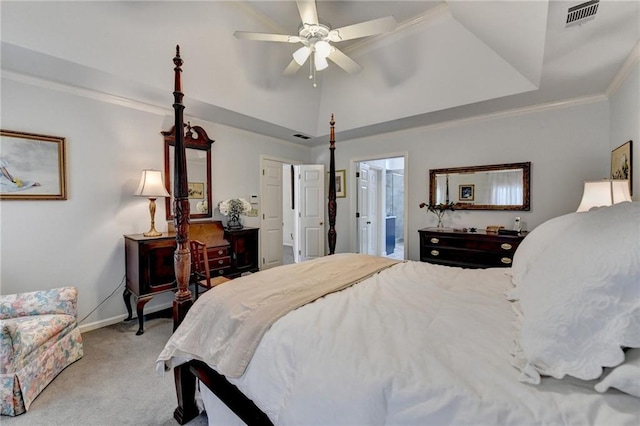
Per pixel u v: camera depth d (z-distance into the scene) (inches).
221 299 58.4
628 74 94.9
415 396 29.7
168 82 111.4
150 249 113.0
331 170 115.9
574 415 25.0
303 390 35.9
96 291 116.4
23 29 80.6
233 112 140.0
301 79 151.2
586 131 123.7
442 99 135.0
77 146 111.0
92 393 75.2
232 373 45.2
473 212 154.3
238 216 161.0
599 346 27.6
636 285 27.3
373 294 59.9
